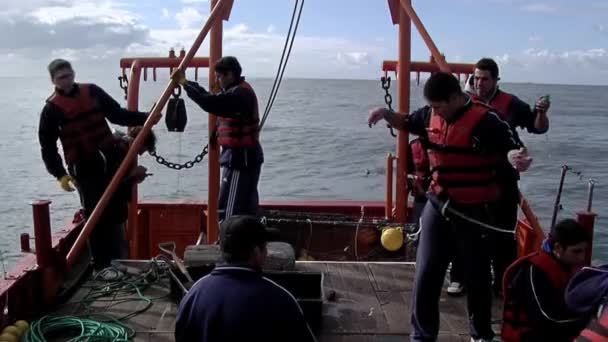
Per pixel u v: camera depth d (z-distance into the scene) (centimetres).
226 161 548
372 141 3088
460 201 364
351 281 505
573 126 4294
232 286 255
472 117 355
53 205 1588
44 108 513
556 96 12825
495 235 373
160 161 602
